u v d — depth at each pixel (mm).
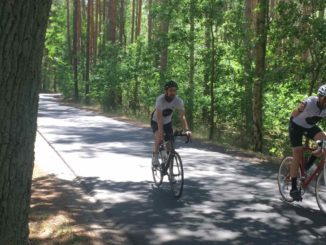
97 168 9992
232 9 17141
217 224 6145
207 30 17609
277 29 12602
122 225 6027
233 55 17297
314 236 5695
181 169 7418
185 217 6453
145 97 25578
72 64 49812
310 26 11984
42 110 29250
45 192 7602
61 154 11805
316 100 6520
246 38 16453
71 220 5949
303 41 11805
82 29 52438
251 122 16516
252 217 6488
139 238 5551
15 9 3135
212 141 15828
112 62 30469
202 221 6277
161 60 24625
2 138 3289
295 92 12836
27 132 3439
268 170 10234
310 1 11883
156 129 8031
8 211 3447
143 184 8523
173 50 21375
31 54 3311
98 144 13844
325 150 6434
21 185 3496
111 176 9188
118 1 45062
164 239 5539
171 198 7527
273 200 7473
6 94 3240
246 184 8703
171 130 8062
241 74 15703
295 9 12070
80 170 9727
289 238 5613
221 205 7129
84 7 54594
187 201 7348
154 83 24766
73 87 45750
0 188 3373
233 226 6066
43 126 18766
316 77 11977
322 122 11320
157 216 6484
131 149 12906
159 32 19562
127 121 22188
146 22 54594
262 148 14500
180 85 21359
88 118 23578
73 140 14680
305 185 6957
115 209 6797
